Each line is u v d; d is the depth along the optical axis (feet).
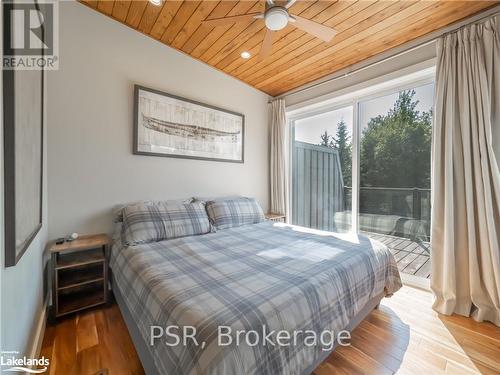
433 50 7.27
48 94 6.25
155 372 3.31
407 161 8.39
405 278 8.21
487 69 6.06
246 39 8.01
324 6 6.23
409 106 8.30
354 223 9.75
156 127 8.20
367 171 9.48
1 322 2.62
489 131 5.91
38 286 4.96
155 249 5.76
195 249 5.81
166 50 8.48
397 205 8.65
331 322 4.00
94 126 7.04
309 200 11.73
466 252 6.39
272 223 9.29
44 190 5.79
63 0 6.48
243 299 3.36
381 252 6.04
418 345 5.07
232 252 5.61
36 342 4.47
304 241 6.54
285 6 5.38
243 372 2.64
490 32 6.00
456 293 6.35
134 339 4.32
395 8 6.30
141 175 7.99
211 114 9.80
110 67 7.30
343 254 5.39
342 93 9.71
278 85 11.45
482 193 6.04
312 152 11.56
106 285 6.37
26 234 3.38
